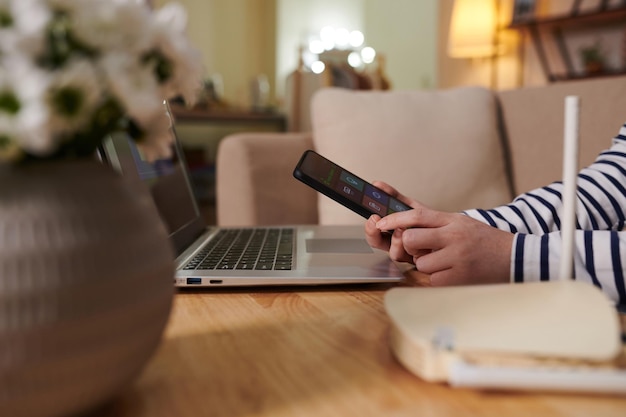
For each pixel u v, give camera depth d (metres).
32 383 0.23
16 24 0.22
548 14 3.52
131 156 0.66
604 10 3.14
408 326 0.31
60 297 0.22
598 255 0.46
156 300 0.26
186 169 0.95
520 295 0.34
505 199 1.30
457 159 1.27
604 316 0.30
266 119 3.44
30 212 0.23
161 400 0.29
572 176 0.36
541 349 0.27
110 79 0.23
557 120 1.28
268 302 0.47
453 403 0.28
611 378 0.26
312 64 4.09
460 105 1.33
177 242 0.67
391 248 0.55
